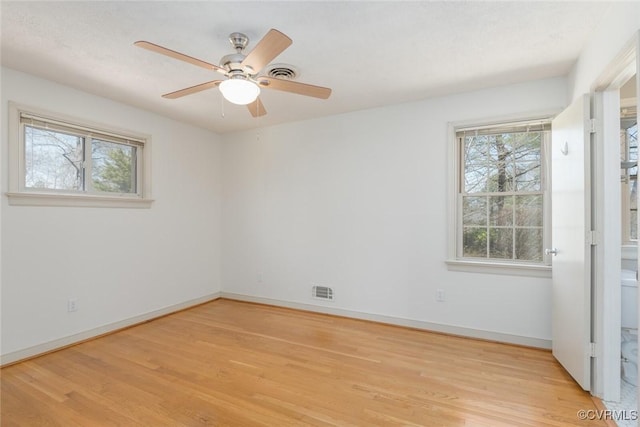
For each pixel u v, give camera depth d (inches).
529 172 119.8
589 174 84.2
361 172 147.5
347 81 115.6
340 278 153.0
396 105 139.3
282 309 165.8
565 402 82.3
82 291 124.3
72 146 124.1
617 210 82.7
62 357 110.0
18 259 107.3
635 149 113.3
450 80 115.3
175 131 161.9
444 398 84.5
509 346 117.6
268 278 173.2
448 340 123.6
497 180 125.0
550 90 113.5
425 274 134.2
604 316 83.4
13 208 106.3
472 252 129.6
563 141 97.2
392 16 78.0
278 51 70.8
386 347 117.3
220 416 77.9
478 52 95.4
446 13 77.0
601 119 83.4
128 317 140.1
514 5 74.2
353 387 90.2
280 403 83.0
